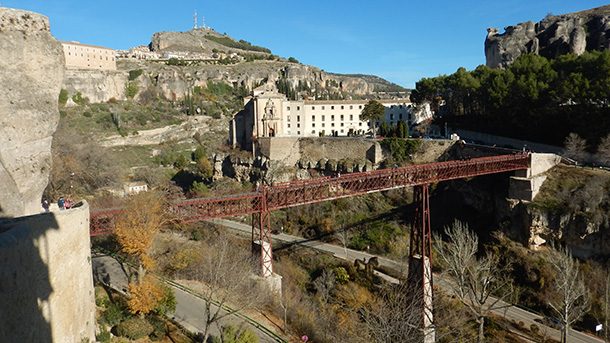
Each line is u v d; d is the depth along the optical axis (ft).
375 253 182.80
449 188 216.95
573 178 171.32
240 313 99.09
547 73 214.69
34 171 66.69
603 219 150.82
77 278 61.05
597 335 123.54
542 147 207.00
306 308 116.06
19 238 44.98
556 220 160.66
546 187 173.47
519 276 154.51
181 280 119.65
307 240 195.52
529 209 165.58
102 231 97.96
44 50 68.69
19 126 63.87
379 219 205.46
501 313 135.13
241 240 175.42
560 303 131.54
